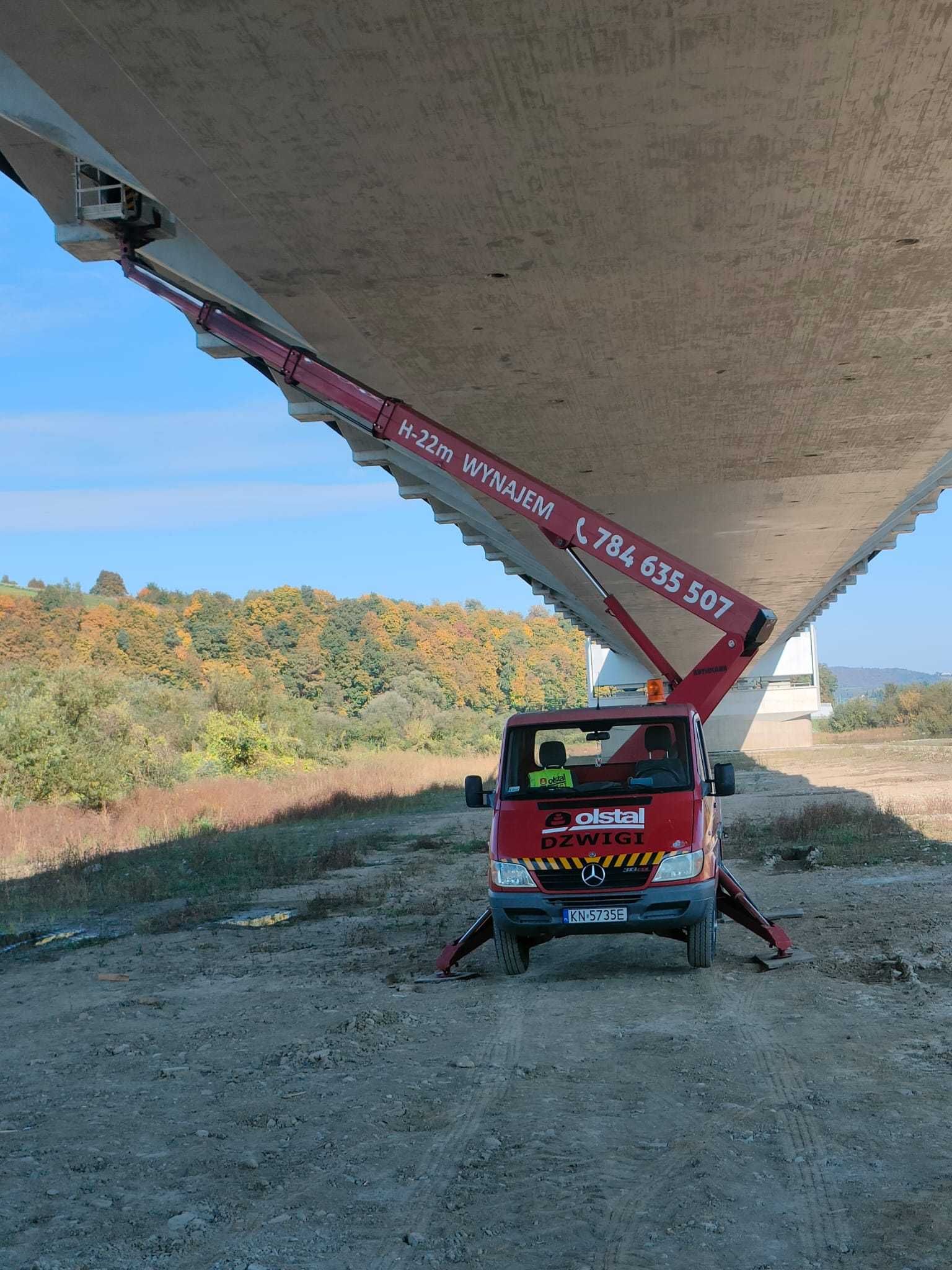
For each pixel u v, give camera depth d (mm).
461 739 85562
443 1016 8852
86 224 12523
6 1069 7918
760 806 27125
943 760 41188
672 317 12164
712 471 19531
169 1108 6703
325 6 6711
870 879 14820
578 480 19672
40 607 135875
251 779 44656
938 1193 4828
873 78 7637
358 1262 4422
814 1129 5734
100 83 7949
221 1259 4488
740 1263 4270
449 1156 5605
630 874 9516
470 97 7754
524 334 12500
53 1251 4629
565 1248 4461
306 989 10172
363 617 156500
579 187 9117
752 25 7016
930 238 10289
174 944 13078
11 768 31609
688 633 45156
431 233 9906
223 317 13625
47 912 16078
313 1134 6074
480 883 17016
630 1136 5785
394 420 12344
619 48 7223
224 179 8852
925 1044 7207
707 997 8961
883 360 13836
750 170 8953
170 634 139875
